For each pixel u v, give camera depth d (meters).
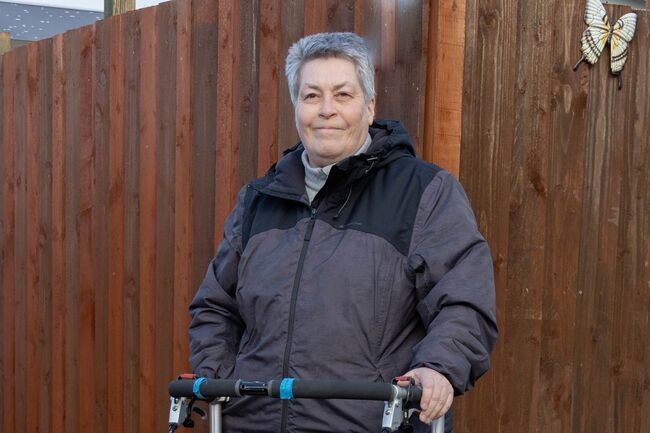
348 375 2.31
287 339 2.36
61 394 5.35
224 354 2.63
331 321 2.32
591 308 3.79
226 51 4.04
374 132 2.59
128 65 4.69
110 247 4.85
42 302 5.55
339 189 2.43
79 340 5.14
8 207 5.94
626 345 3.88
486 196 3.54
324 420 2.32
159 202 4.47
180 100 4.32
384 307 2.34
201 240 4.17
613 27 3.73
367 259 2.35
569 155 3.70
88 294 5.07
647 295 3.91
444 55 3.27
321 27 3.61
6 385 6.04
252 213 2.63
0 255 6.09
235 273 2.65
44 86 5.45
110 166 4.84
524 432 3.68
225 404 2.45
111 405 4.84
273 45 3.78
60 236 5.31
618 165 3.80
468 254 2.33
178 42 4.32
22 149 5.73
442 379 2.13
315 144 2.48
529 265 3.64
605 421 3.86
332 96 2.46
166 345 4.39
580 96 3.70
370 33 3.46
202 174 4.18
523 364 3.66
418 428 2.38
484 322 2.27
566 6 3.65
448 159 3.31
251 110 3.89
